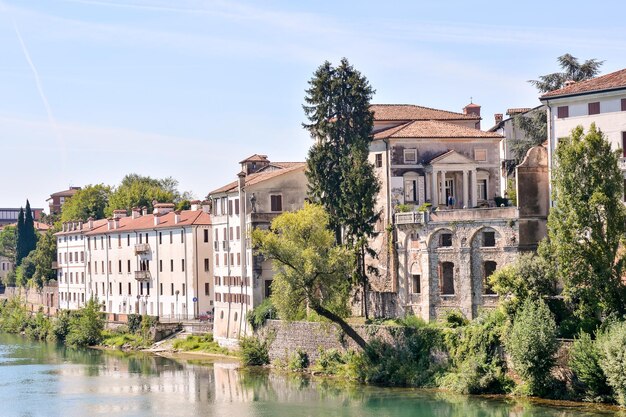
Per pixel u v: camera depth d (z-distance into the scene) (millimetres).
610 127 104688
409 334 108500
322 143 125938
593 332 94562
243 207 139750
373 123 128625
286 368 122812
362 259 121312
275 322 126938
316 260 111250
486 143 127125
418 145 124938
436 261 113938
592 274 94750
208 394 110750
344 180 122000
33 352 156750
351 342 115125
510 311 99500
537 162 109625
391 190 123938
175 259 165500
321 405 100875
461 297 111938
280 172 141500
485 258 110625
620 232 95000
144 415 101312
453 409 94375
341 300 113312
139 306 177250
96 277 193750
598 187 94750
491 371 99938
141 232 175875
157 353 148000
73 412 103812
